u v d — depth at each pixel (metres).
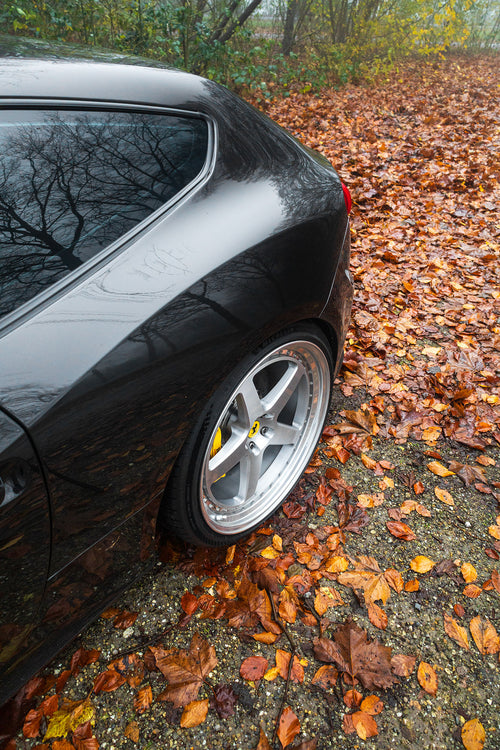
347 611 1.67
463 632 1.61
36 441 1.01
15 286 1.05
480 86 10.08
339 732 1.38
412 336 3.02
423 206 4.58
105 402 1.11
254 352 1.49
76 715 1.39
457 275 3.63
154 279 1.22
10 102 1.09
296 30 9.94
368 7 9.77
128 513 1.30
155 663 1.51
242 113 1.66
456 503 2.04
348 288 1.94
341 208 1.84
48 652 1.27
